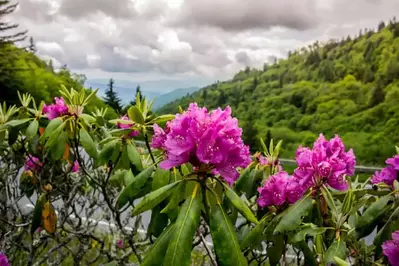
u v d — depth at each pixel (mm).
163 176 1742
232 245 1298
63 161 2988
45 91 32500
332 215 1722
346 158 1772
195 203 1330
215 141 1352
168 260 1239
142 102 2008
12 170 3088
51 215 2420
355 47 51094
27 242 3207
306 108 42219
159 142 1736
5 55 32969
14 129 2420
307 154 1732
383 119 32844
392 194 1865
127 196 1744
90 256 3443
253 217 1371
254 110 48062
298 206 1632
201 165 1396
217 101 55188
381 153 27422
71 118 2195
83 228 3162
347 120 36406
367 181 2260
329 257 1583
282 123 42375
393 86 37000
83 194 3320
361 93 39531
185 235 1262
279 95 46969
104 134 2479
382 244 1763
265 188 1783
